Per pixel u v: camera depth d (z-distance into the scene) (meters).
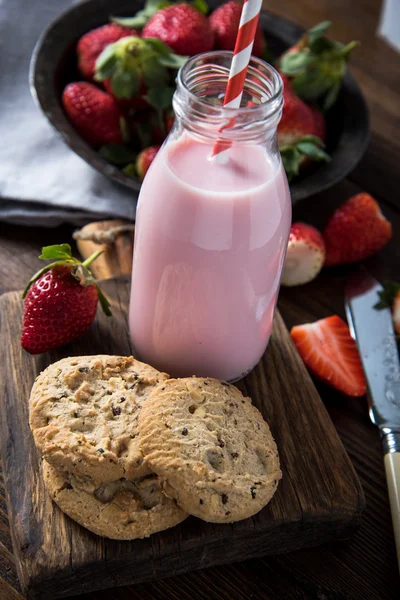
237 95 0.38
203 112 0.37
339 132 0.55
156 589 0.40
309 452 0.42
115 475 0.38
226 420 0.40
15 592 0.39
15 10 0.60
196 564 0.40
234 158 0.39
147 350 0.44
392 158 0.59
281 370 0.45
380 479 0.44
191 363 0.43
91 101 0.53
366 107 0.55
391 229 0.55
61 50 0.55
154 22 0.54
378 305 0.49
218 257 0.39
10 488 0.40
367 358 0.47
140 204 0.41
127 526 0.38
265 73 0.39
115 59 0.52
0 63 0.59
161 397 0.40
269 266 0.40
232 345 0.42
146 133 0.54
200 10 0.56
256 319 0.42
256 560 0.41
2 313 0.46
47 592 0.38
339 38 0.66
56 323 0.43
